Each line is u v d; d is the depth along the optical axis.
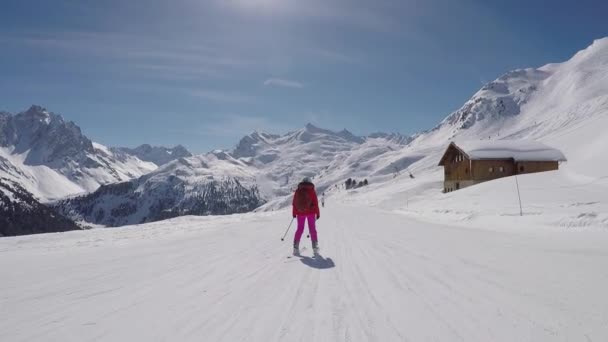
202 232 14.97
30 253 9.99
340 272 6.54
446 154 63.66
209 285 5.72
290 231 14.93
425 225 18.00
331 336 3.56
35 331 3.80
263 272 6.66
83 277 6.39
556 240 10.78
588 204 18.11
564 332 3.51
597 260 7.09
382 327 3.78
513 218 16.91
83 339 3.58
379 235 12.92
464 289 5.17
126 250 9.96
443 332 3.60
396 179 161.00
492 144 58.50
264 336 3.60
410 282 5.67
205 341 3.49
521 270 6.35
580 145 69.81
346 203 76.19
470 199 30.88
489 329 3.64
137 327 3.89
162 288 5.55
